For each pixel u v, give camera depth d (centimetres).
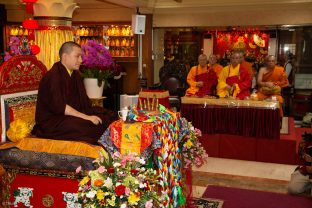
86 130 307
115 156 242
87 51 409
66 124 305
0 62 425
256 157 533
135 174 231
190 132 326
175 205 279
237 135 540
